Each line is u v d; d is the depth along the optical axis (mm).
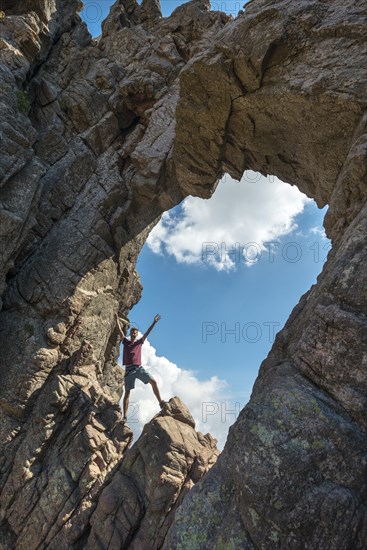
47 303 19062
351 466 7770
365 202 11656
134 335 19125
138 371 18078
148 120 23203
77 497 15055
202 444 15070
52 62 24344
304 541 7383
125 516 13258
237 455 8586
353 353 8672
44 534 14578
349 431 8000
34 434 16578
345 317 8906
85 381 18141
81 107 23062
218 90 16859
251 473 8164
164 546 8852
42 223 20531
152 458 14008
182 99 17781
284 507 7664
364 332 8656
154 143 22156
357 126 14078
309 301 11422
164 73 23656
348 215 12367
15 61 21219
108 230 21688
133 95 23531
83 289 20078
